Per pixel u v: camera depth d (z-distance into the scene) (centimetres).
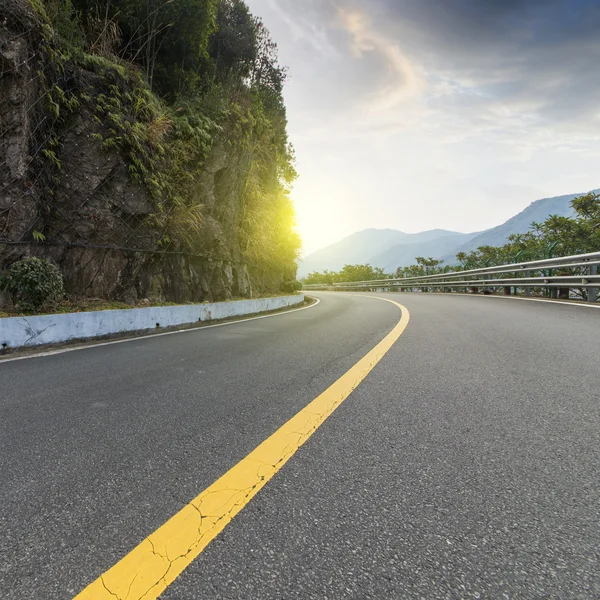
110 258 759
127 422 245
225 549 129
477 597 109
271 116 1620
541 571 118
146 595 111
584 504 151
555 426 224
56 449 207
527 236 1647
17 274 567
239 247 1215
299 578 117
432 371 349
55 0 718
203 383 334
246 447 206
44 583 116
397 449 200
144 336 659
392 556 126
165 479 175
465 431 220
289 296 1382
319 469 181
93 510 152
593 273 856
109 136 743
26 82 607
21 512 151
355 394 290
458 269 1997
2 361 452
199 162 976
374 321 753
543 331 530
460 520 143
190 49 1118
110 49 846
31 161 633
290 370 372
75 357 468
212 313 888
